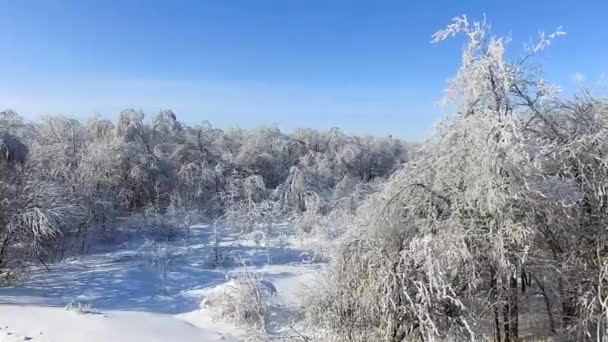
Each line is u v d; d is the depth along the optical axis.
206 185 34.75
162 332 12.21
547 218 9.81
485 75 9.92
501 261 9.27
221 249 22.44
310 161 42.59
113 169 30.58
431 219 10.23
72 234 22.16
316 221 23.67
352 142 48.09
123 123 36.78
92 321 12.66
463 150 10.02
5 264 16.94
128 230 26.75
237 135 49.94
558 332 10.71
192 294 16.42
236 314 13.15
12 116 31.45
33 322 12.32
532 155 9.54
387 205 10.49
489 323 10.03
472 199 9.68
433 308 9.52
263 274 18.28
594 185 10.27
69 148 31.72
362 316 10.23
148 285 17.33
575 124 10.93
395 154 48.91
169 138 41.31
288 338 10.77
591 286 9.91
